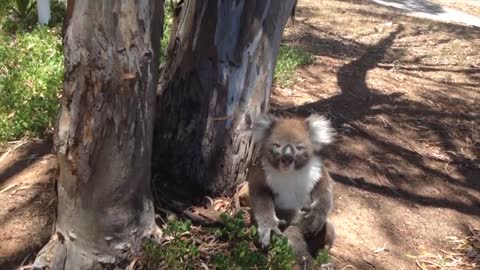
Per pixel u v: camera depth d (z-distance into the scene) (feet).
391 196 5.32
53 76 6.03
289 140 3.91
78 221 3.61
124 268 3.75
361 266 4.29
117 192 3.56
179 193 4.55
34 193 4.50
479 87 8.26
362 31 11.08
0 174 4.75
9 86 5.80
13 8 8.38
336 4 13.76
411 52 9.84
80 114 3.38
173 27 4.72
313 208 4.08
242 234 3.98
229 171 4.57
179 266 3.71
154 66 3.55
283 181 4.04
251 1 4.32
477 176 5.88
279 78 7.30
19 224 4.23
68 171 3.51
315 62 8.51
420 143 6.40
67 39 3.31
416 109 7.17
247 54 4.40
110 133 3.41
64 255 3.67
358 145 6.08
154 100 3.65
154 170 4.58
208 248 4.03
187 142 4.49
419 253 4.61
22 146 5.13
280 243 3.75
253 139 4.38
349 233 4.70
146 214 3.82
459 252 4.68
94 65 3.27
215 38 4.34
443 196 5.45
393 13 13.53
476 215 5.23
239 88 4.43
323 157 5.74
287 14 4.65
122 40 3.27
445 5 16.66
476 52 10.06
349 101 7.13
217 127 4.44
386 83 7.98
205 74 4.39
